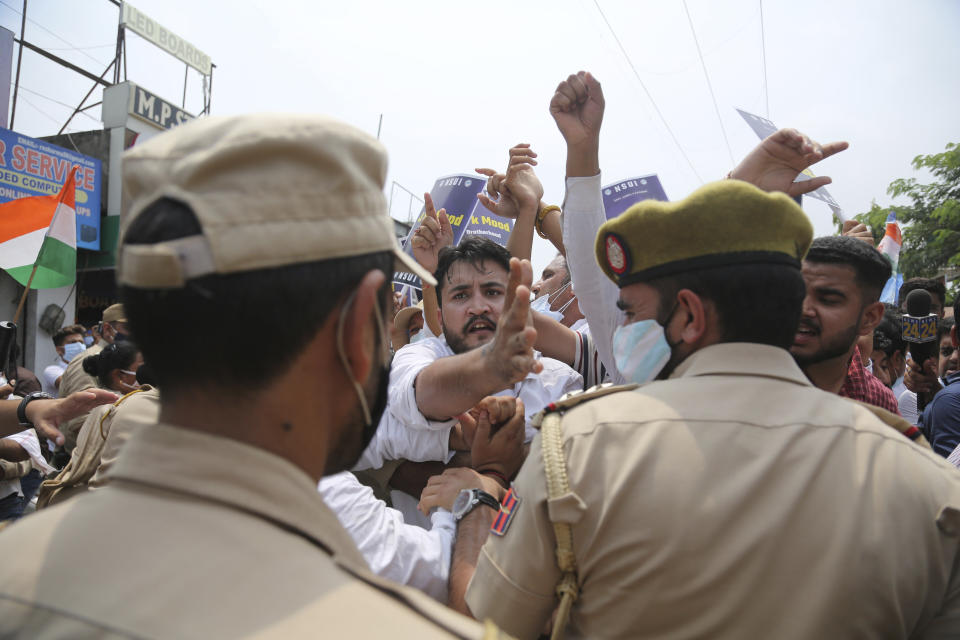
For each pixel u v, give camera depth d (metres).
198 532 0.58
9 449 3.07
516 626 1.12
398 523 1.58
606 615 1.01
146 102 12.11
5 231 5.47
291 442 0.68
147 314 0.63
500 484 1.73
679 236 1.12
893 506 0.93
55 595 0.55
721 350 1.11
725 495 0.94
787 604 0.90
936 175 15.02
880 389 2.09
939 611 0.96
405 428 1.85
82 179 11.12
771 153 1.70
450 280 2.18
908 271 15.03
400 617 0.59
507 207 2.58
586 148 1.97
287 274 0.63
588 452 1.06
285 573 0.57
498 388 1.51
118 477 0.65
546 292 3.46
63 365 7.95
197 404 0.66
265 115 0.66
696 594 0.92
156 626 0.52
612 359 1.95
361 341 0.70
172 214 0.61
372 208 0.71
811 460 0.96
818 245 1.71
